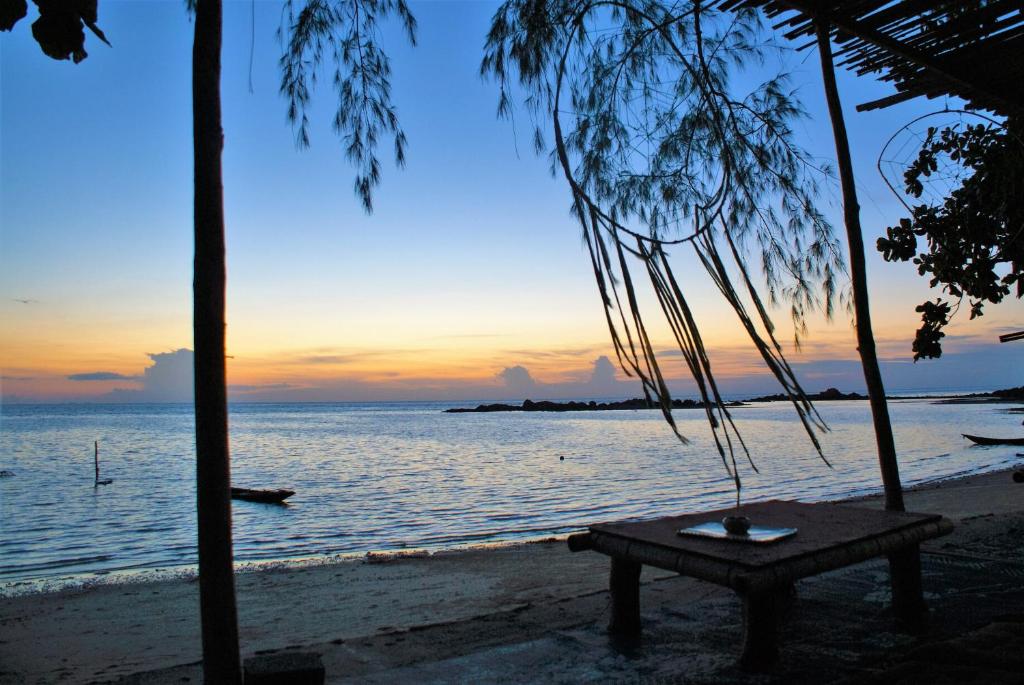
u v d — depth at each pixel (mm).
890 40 4137
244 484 22406
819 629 3570
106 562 10797
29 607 6855
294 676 2354
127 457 35031
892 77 4652
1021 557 5055
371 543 11945
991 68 4461
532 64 3289
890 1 3836
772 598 3086
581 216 1952
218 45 2355
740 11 3971
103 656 5039
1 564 10727
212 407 2246
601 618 4031
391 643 3740
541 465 28453
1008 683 2643
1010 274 5758
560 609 4375
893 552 3648
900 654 3154
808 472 23516
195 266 2271
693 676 3023
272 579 7855
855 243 4676
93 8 1830
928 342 6133
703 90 2277
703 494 18297
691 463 28125
